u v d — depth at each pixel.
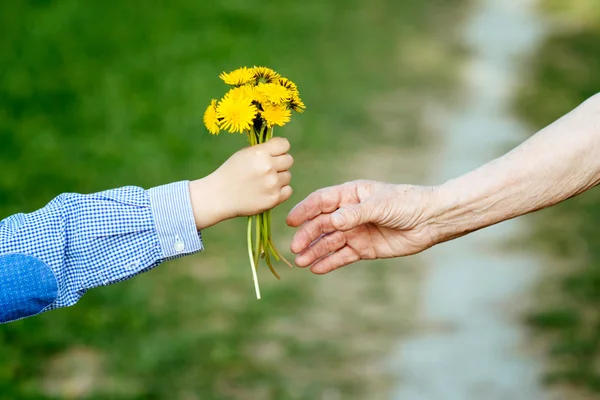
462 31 12.96
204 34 10.06
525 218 6.02
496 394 3.86
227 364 4.12
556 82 10.57
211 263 5.24
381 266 5.27
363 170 7.08
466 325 4.52
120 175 6.36
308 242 2.11
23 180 6.03
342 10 12.84
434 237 2.05
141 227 1.64
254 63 9.50
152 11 10.41
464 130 8.41
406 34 12.23
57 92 7.73
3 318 1.60
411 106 9.07
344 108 8.67
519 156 1.96
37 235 1.60
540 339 4.34
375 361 4.18
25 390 3.80
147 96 7.98
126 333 4.36
